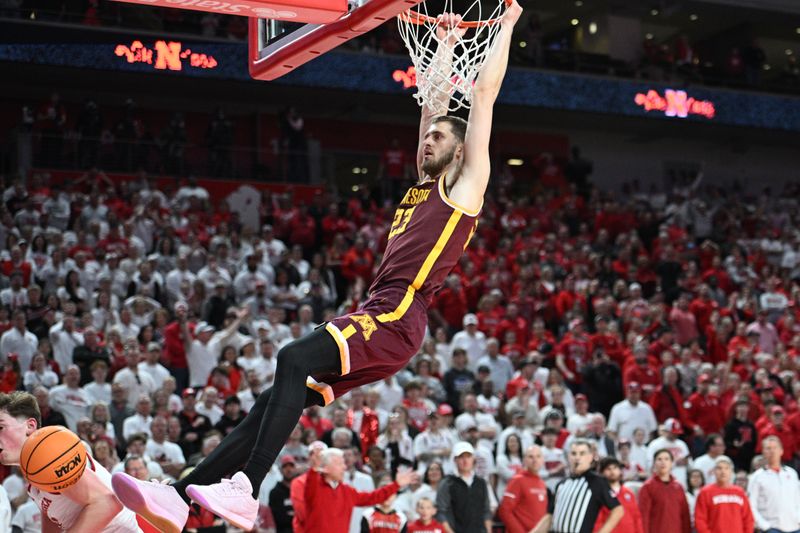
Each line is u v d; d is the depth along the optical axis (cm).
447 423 1183
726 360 1628
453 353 1342
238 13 395
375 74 2353
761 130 2788
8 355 1163
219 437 998
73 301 1430
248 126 2525
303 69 2284
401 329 377
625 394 1412
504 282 1767
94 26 2086
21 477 983
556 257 1930
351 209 2062
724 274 1989
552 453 1162
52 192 1767
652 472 1141
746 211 2577
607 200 2417
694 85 2677
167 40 2141
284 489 1007
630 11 2867
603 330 1523
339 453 917
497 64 393
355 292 1480
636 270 1884
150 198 1869
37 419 404
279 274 1620
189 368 1297
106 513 391
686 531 1083
